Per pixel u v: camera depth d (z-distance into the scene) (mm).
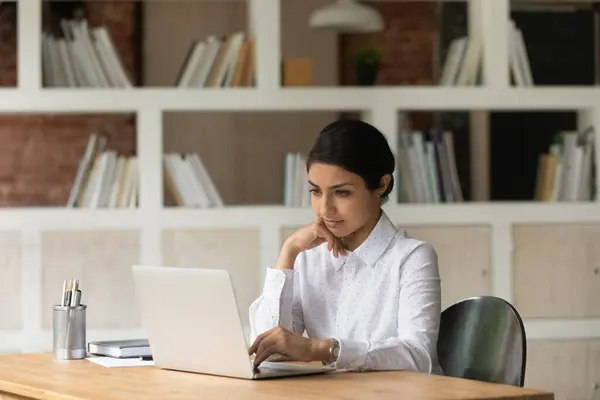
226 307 2682
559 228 5520
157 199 5332
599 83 6754
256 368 2752
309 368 2824
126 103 5305
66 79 5402
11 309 5258
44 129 7312
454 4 7484
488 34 5523
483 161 7211
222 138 7633
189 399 2363
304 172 5469
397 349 2859
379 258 3205
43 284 5277
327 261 3293
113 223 5320
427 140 5598
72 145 7344
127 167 5391
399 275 3158
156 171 5328
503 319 3008
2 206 7254
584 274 5539
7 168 7277
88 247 5301
